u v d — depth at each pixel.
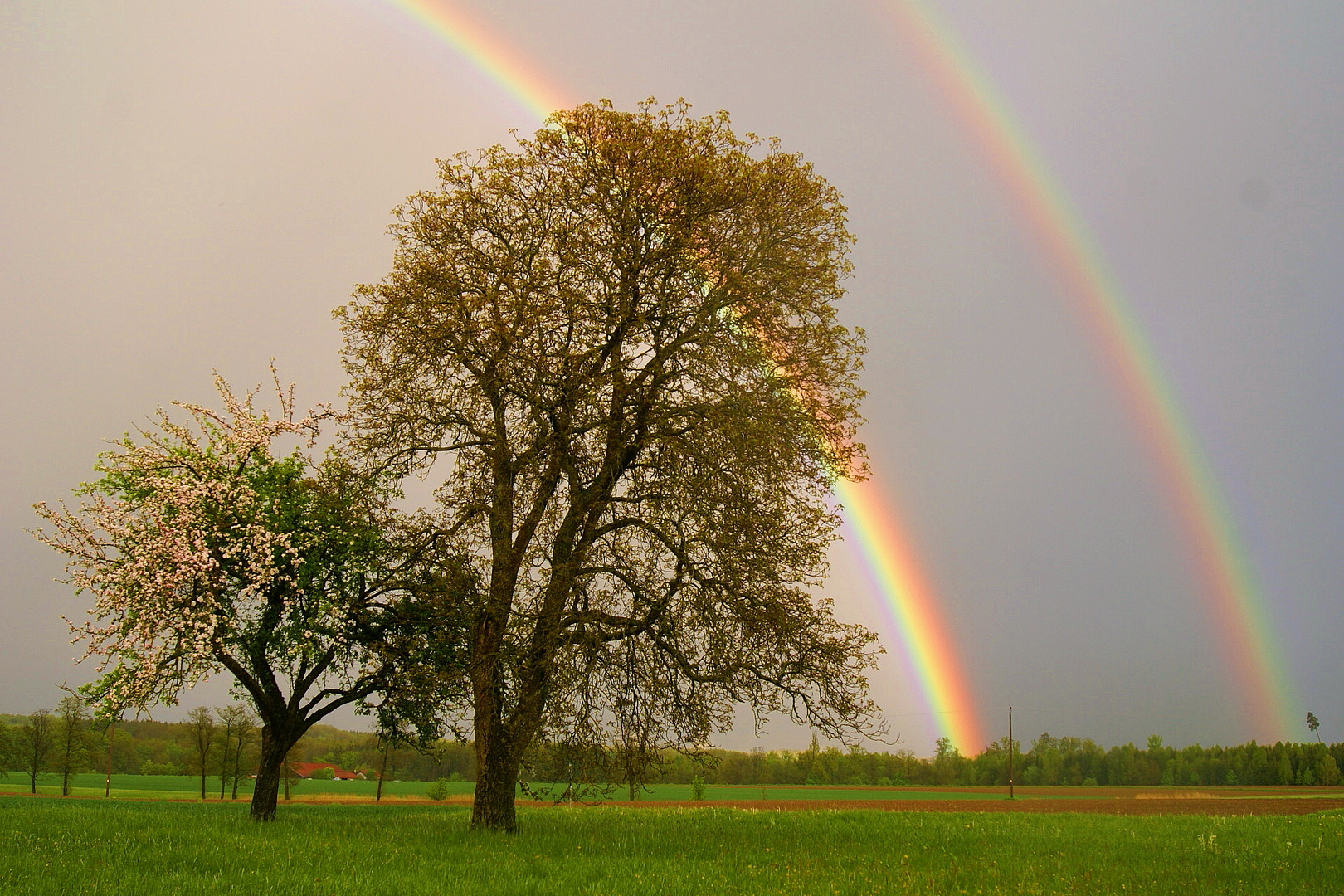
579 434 18.55
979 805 56.16
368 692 23.86
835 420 19.36
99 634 22.25
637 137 19.73
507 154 20.52
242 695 25.30
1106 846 16.78
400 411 20.59
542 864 12.57
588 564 19.03
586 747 17.52
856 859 14.23
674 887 10.91
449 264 19.97
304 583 23.03
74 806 29.86
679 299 19.16
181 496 22.64
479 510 19.56
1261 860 14.38
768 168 20.27
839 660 17.97
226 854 12.98
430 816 27.28
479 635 18.66
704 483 17.36
